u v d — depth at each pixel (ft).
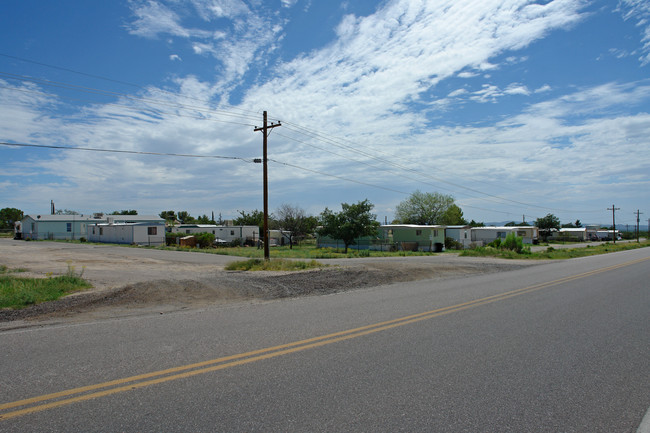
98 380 14.96
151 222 159.33
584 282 48.14
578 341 20.93
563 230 309.22
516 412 12.71
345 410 12.68
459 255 114.01
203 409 12.66
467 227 203.10
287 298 36.14
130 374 15.60
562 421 12.19
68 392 13.84
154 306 31.63
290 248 163.12
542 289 41.68
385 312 28.58
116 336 21.42
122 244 153.07
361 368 16.52
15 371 15.88
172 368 16.31
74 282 41.14
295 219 202.39
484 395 13.97
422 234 165.89
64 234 198.39
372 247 164.96
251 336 21.48
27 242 159.74
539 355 18.48
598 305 31.83
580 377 15.79
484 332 22.67
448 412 12.64
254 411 12.56
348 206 145.48
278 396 13.69
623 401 13.65
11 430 11.23
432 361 17.49
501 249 114.93
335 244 174.81
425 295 37.50
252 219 233.14
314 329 23.15
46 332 22.33
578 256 112.78
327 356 18.06
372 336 21.61
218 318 26.40
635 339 21.42
